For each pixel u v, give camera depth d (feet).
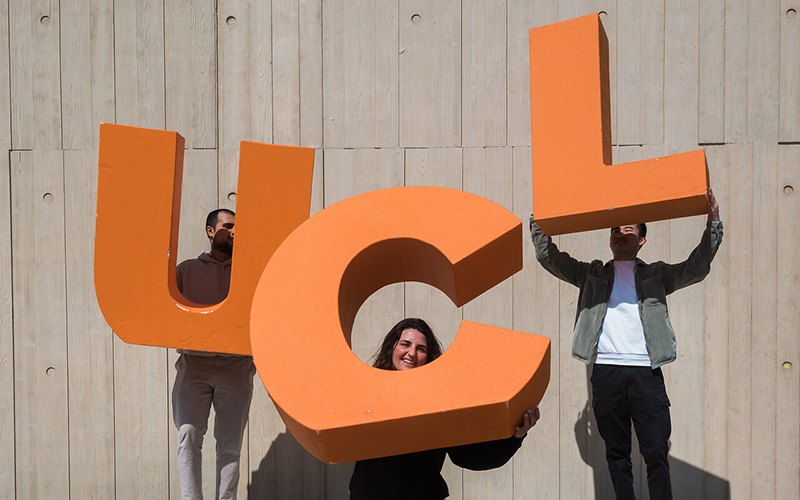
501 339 5.47
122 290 7.11
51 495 10.24
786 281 10.01
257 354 5.55
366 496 6.02
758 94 10.11
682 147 10.17
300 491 10.17
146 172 7.14
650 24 10.22
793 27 10.10
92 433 10.23
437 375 5.35
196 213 10.32
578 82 6.78
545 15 10.28
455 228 6.01
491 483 10.16
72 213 10.30
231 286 7.18
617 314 8.07
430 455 6.19
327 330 5.65
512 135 10.25
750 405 9.94
